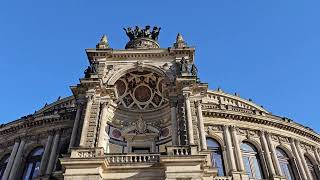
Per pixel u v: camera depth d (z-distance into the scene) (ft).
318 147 182.19
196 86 140.87
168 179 106.32
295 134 175.42
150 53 153.28
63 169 115.03
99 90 138.41
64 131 163.84
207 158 119.03
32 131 168.66
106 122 135.03
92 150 116.37
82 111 135.33
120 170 112.37
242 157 155.84
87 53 153.07
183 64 145.59
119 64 150.61
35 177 147.64
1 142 173.17
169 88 138.72
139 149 139.03
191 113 131.13
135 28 186.39
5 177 154.81
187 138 122.62
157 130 141.08
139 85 151.33
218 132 159.53
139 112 146.92
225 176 139.13
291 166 163.84
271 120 170.60
